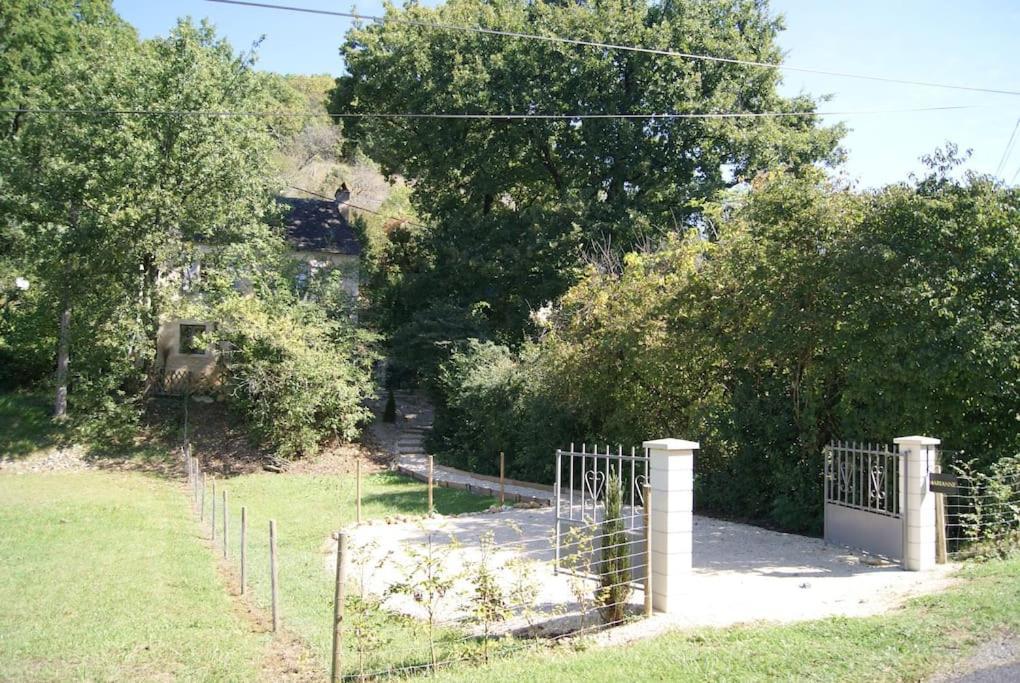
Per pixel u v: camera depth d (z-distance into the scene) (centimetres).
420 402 3372
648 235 2664
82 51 2842
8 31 2691
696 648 661
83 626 846
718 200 2539
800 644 654
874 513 1095
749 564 1055
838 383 1320
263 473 2380
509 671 636
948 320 1087
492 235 2931
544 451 2106
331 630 829
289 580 1074
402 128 3098
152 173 2383
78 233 2347
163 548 1295
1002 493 1027
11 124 2723
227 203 2539
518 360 2448
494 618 717
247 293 2873
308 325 2584
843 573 990
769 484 1428
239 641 801
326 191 5609
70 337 2553
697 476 1582
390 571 1106
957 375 1096
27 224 2431
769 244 1308
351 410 2634
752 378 1495
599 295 1864
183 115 2372
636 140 2695
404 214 4572
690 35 2706
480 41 2802
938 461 1076
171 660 742
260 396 2517
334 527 1530
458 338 2684
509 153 2942
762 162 2653
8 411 2592
